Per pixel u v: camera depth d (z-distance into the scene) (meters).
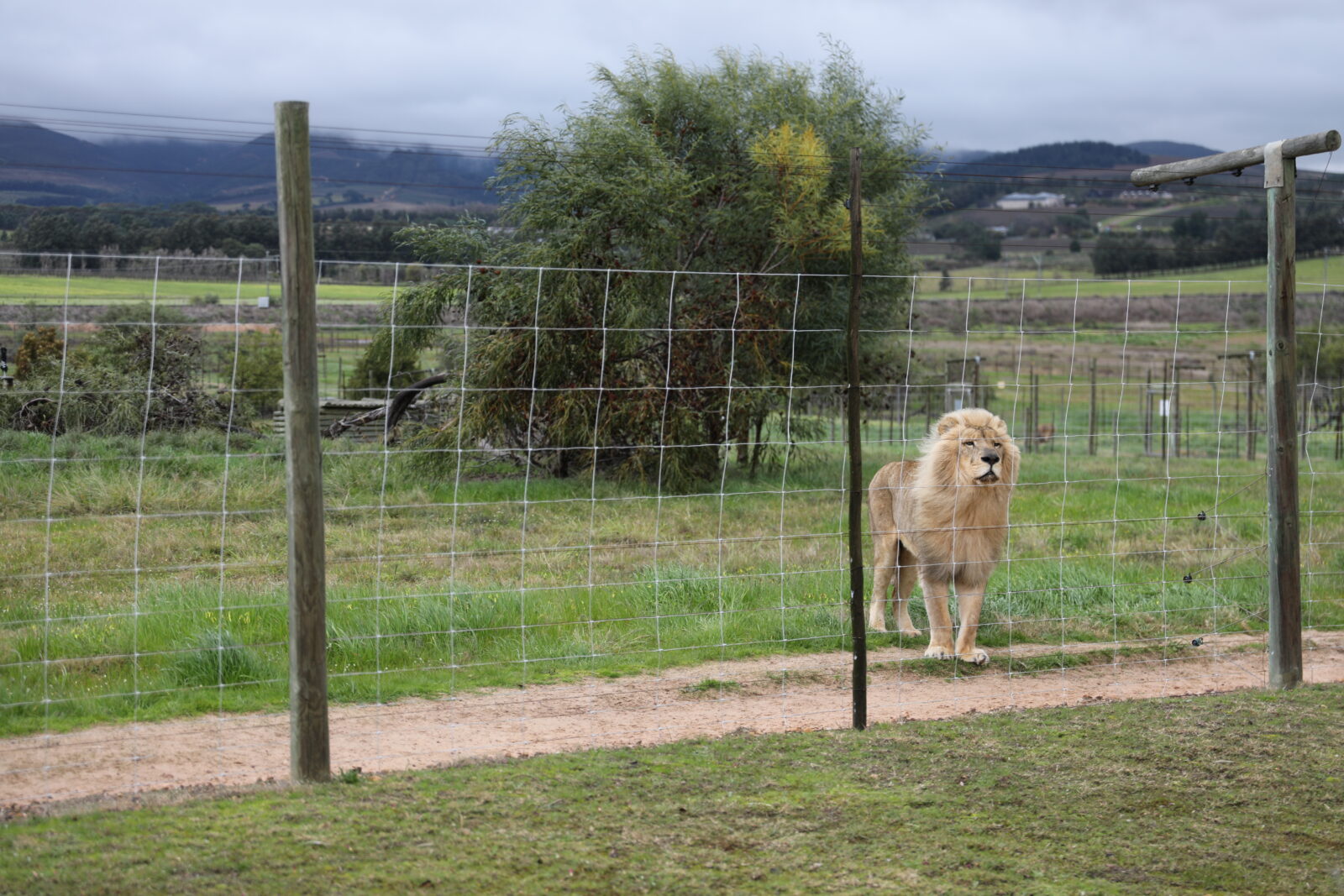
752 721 6.92
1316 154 7.34
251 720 6.84
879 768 5.72
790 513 16.17
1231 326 83.19
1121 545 14.04
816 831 4.89
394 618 9.01
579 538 13.92
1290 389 7.55
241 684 7.46
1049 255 143.25
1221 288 96.19
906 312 25.67
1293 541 7.58
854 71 25.05
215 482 16.02
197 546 12.57
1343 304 58.41
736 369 21.00
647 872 4.42
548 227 21.08
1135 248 114.56
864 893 4.31
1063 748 6.07
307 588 5.29
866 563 10.93
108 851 4.49
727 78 23.88
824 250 22.14
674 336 20.62
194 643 8.15
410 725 6.82
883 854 4.66
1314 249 70.56
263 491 15.66
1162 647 9.14
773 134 21.84
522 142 21.45
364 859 4.45
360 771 5.76
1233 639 9.52
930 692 7.75
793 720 6.93
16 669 7.61
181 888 4.16
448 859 4.48
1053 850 4.75
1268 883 4.49
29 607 9.42
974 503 8.39
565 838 4.73
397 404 23.05
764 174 22.19
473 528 14.38
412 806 5.04
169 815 4.91
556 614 9.70
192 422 20.81
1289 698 7.17
